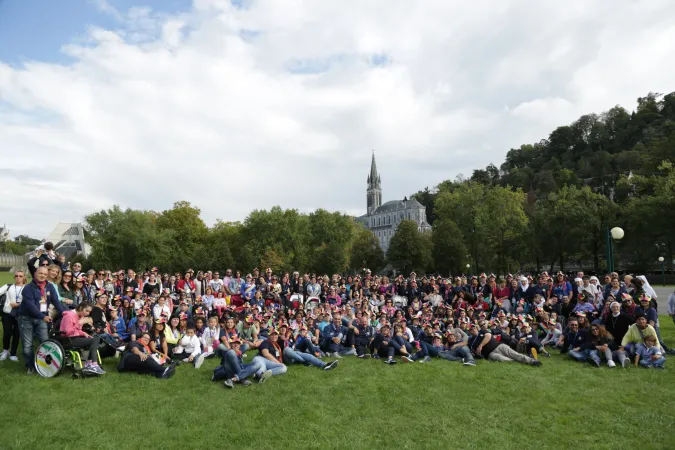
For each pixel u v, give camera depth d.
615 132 149.38
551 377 11.30
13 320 11.48
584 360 13.12
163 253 65.94
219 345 12.41
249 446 6.95
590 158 139.25
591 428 7.98
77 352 10.41
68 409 8.14
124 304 15.73
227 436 7.28
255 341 14.95
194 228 78.06
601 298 16.88
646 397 9.65
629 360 12.43
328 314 16.30
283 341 13.07
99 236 63.81
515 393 9.93
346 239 85.38
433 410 8.77
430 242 80.94
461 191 82.94
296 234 75.81
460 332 14.96
